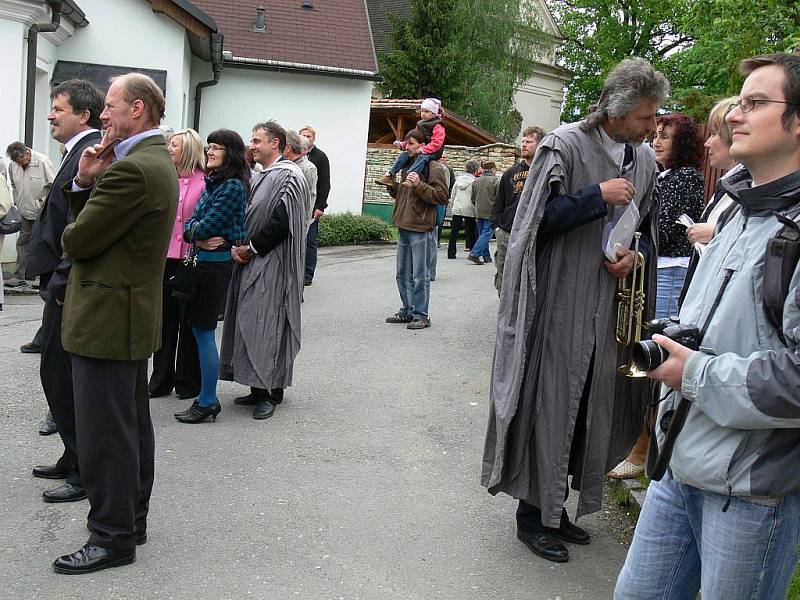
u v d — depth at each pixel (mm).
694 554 2336
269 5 19875
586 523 4168
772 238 2027
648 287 3777
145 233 3375
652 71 3482
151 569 3520
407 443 5211
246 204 5309
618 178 3568
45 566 3502
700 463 2121
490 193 13891
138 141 3502
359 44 19547
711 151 3777
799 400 1908
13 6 11016
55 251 4473
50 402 4109
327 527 3992
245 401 5828
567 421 3584
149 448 3705
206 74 17891
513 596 3432
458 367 7082
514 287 3625
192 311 5223
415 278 8453
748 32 11047
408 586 3477
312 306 9453
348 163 19203
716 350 2113
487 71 29984
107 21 14477
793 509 2107
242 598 3320
